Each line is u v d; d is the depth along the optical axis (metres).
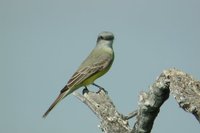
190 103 8.59
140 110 9.62
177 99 8.87
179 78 9.19
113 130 10.17
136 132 9.82
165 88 9.31
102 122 10.47
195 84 9.05
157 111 9.62
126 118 10.57
